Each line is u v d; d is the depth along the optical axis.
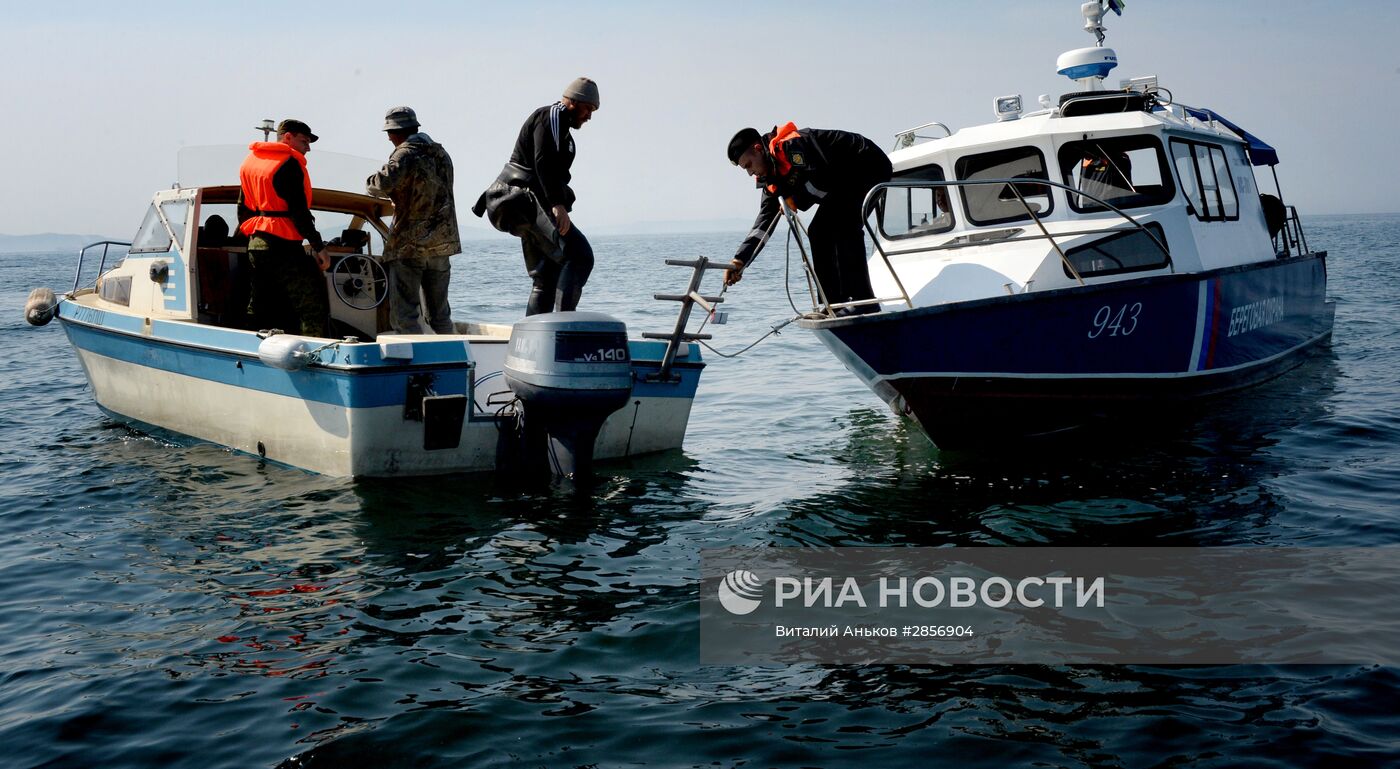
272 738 3.37
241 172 7.30
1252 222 9.83
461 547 5.33
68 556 5.37
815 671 3.81
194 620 4.45
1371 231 82.56
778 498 6.30
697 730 3.37
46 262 86.69
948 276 7.83
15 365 13.13
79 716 3.55
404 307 7.62
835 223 7.04
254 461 7.31
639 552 5.23
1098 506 5.88
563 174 6.77
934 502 6.13
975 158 8.21
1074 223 7.86
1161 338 7.84
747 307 21.06
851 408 9.61
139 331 8.07
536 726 3.42
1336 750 3.12
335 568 5.05
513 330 6.30
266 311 7.61
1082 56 9.20
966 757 3.17
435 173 7.40
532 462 6.50
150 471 7.10
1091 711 3.44
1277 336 10.10
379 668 3.90
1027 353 7.23
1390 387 9.42
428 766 3.16
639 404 7.31
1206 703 3.46
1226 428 7.89
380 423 6.43
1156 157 7.99
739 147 6.70
